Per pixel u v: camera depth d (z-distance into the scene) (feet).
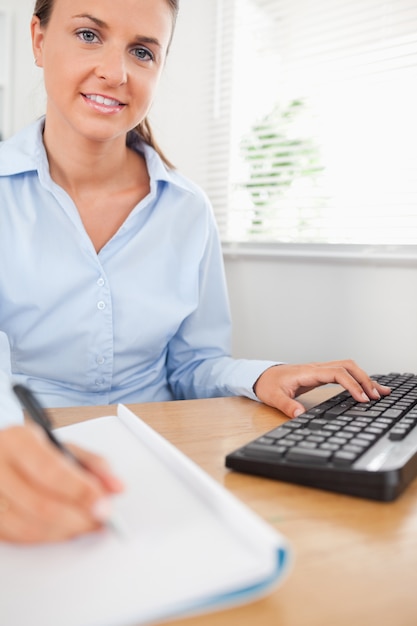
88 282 3.59
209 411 2.76
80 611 1.04
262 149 5.49
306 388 2.99
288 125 5.27
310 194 5.04
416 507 1.66
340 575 1.29
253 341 5.16
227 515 1.34
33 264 3.52
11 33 6.55
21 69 6.59
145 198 3.80
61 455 1.42
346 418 2.22
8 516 1.28
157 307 3.80
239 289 5.24
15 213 3.57
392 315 4.18
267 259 4.98
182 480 1.59
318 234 4.99
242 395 3.17
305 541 1.44
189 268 3.98
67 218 3.56
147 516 1.37
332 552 1.39
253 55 5.61
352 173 4.72
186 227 4.00
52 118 3.58
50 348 3.63
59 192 3.54
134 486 1.54
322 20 5.01
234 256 5.24
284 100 5.30
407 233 4.46
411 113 4.41
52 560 1.20
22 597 1.08
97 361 3.68
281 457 1.84
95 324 3.61
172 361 4.23
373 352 4.31
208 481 1.48
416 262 4.02
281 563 1.15
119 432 1.98
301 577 1.27
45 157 3.62
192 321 4.12
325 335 4.60
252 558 1.17
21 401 1.61
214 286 4.22
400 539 1.46
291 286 4.82
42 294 3.53
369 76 4.69
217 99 5.95
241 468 1.87
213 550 1.21
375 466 1.72
